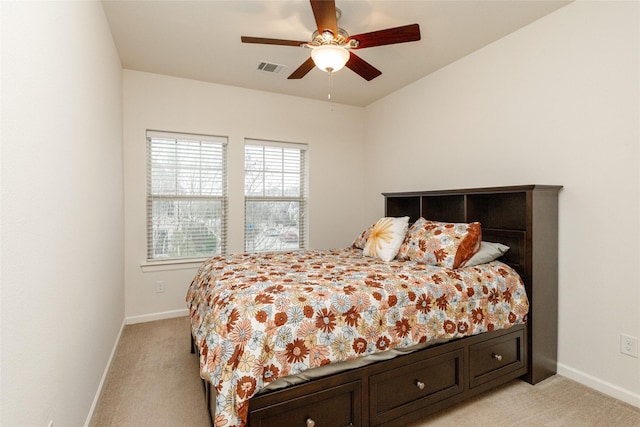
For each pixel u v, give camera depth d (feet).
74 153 4.86
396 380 5.45
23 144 3.14
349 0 7.09
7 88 2.83
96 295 6.31
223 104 11.93
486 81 9.15
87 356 5.56
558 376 7.39
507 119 8.61
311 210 13.64
